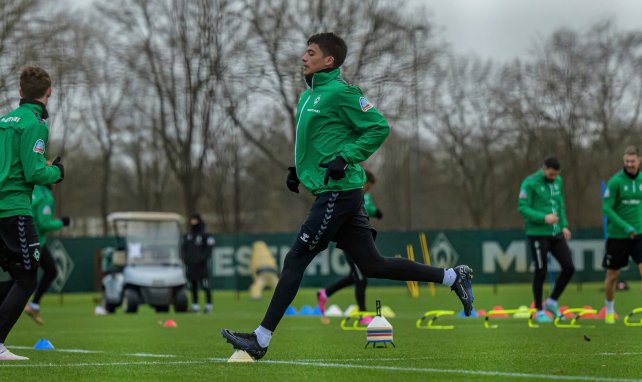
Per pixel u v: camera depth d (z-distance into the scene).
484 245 90.25
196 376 19.50
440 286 101.88
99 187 171.25
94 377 19.86
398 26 101.06
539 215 43.22
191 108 104.25
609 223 40.34
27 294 24.23
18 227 23.80
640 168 40.78
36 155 23.70
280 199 169.12
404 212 180.00
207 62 101.81
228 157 120.44
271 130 120.19
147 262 66.31
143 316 58.22
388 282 98.31
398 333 36.00
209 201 157.62
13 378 19.81
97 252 90.56
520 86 144.00
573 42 138.50
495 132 159.38
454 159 167.38
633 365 21.36
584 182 147.12
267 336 22.17
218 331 40.25
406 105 101.44
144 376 19.80
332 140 21.53
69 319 54.28
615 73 140.00
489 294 81.38
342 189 21.41
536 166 150.50
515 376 18.94
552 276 77.50
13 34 98.31
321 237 21.50
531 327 39.47
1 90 96.69
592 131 141.00
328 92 21.55
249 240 92.50
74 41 106.19
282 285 21.88
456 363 22.12
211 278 92.62
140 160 160.25
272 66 101.88
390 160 179.12
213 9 101.81
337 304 74.38
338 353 26.05
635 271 90.56
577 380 18.16
